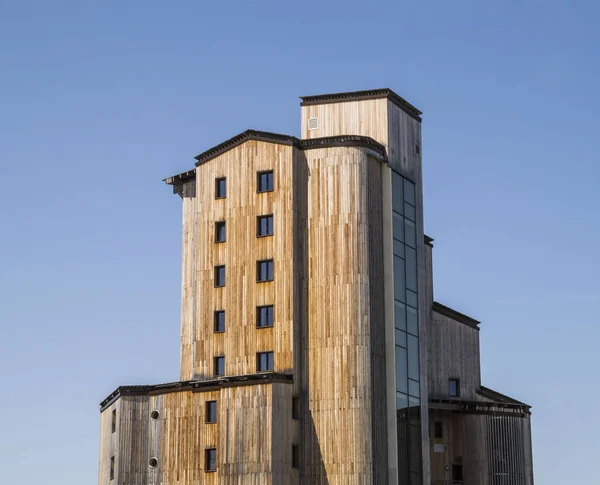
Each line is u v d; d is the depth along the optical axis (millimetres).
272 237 90188
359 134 94375
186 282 95500
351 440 85438
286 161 90562
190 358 93562
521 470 100938
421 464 91312
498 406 101000
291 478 85062
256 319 89625
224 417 85500
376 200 91250
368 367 87000
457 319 104688
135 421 88625
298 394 87438
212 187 93562
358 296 87812
